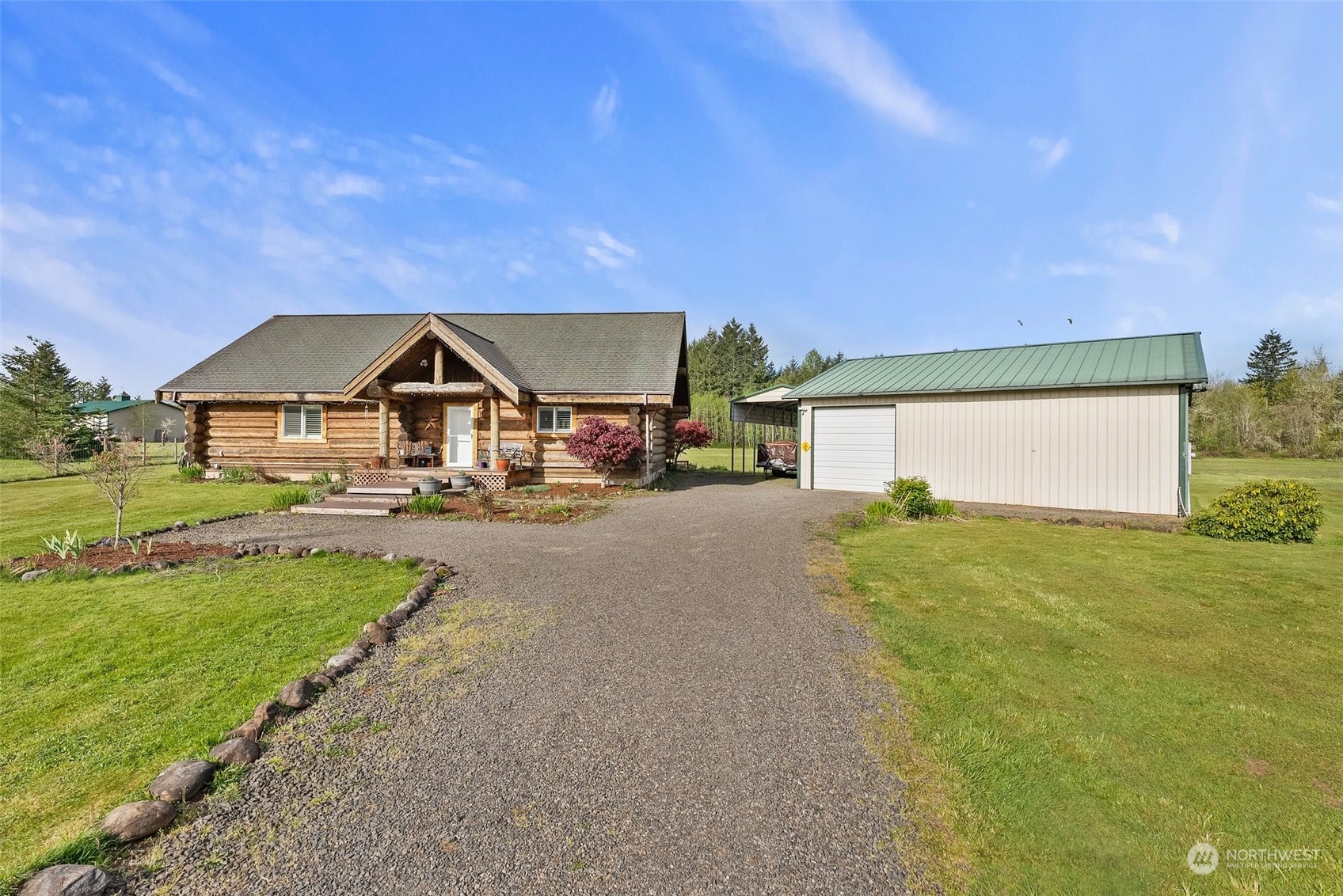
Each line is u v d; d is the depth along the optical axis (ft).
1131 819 8.44
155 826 8.07
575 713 11.53
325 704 11.87
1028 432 42.93
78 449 90.12
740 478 67.05
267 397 54.19
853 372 54.75
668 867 7.49
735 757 10.03
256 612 17.35
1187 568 22.91
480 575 21.67
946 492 46.16
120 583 20.39
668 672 13.44
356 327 65.92
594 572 22.15
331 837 8.01
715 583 20.76
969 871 7.45
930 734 10.73
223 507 39.22
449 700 12.05
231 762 9.68
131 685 12.60
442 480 45.34
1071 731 10.84
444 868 7.44
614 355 57.26
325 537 28.63
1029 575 21.80
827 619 16.99
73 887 6.80
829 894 7.08
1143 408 38.96
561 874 7.35
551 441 53.06
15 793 8.91
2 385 94.17
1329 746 10.35
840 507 39.40
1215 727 11.00
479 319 67.15
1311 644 15.11
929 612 17.58
